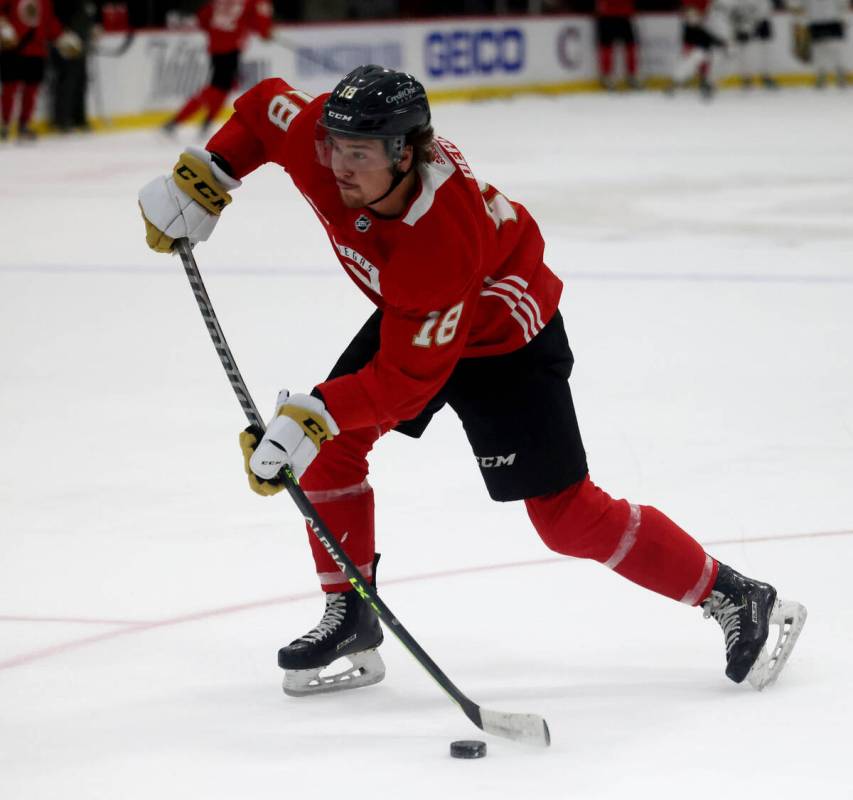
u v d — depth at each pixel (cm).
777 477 1529
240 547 1328
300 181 937
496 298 952
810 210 3519
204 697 1008
